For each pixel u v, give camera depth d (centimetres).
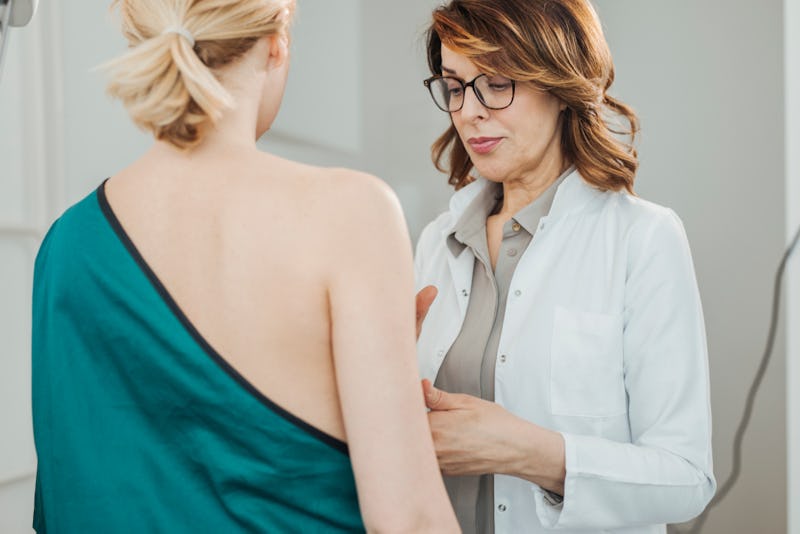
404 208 295
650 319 116
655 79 271
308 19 264
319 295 69
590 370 119
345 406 69
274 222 70
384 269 70
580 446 108
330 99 274
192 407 71
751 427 258
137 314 71
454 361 130
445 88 133
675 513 111
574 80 120
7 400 172
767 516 256
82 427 73
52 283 76
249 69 77
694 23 265
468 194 141
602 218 127
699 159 265
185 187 73
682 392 114
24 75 173
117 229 74
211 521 71
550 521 113
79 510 72
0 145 168
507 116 123
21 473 175
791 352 238
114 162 197
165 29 71
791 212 246
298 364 70
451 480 128
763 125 256
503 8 120
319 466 71
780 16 252
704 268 265
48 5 176
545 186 133
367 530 69
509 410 122
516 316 125
